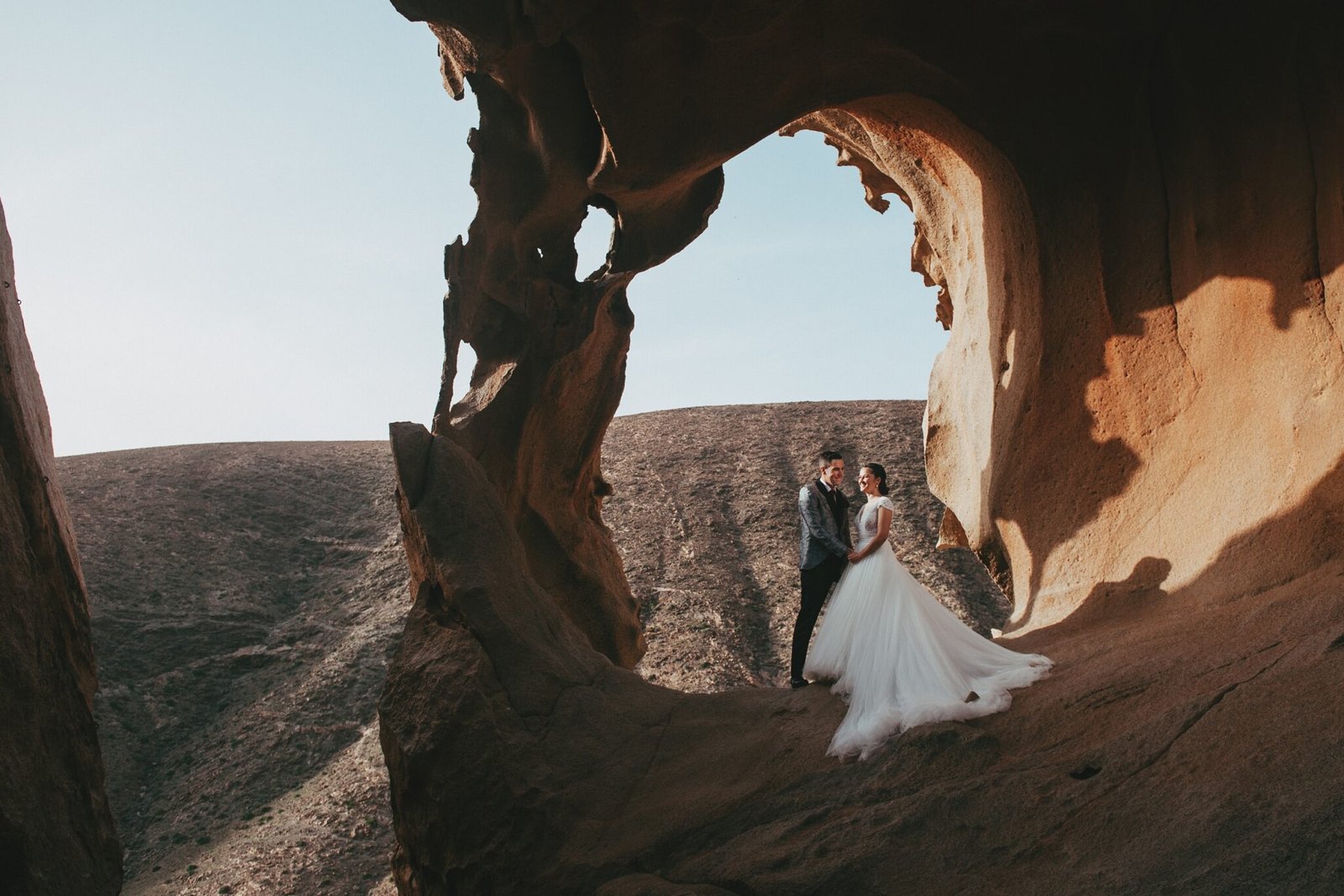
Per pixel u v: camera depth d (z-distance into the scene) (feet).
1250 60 24.98
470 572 24.36
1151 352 27.50
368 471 142.61
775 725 22.56
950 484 37.96
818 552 25.11
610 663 25.53
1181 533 25.21
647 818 20.62
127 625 99.91
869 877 16.55
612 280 32.78
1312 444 22.53
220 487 131.03
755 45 27.66
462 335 31.45
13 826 19.60
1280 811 14.51
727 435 140.97
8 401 23.06
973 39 28.19
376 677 90.79
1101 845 15.53
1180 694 18.21
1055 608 27.96
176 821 74.74
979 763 18.39
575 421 35.83
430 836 22.16
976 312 35.29
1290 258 23.80
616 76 27.37
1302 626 18.67
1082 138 28.66
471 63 28.71
